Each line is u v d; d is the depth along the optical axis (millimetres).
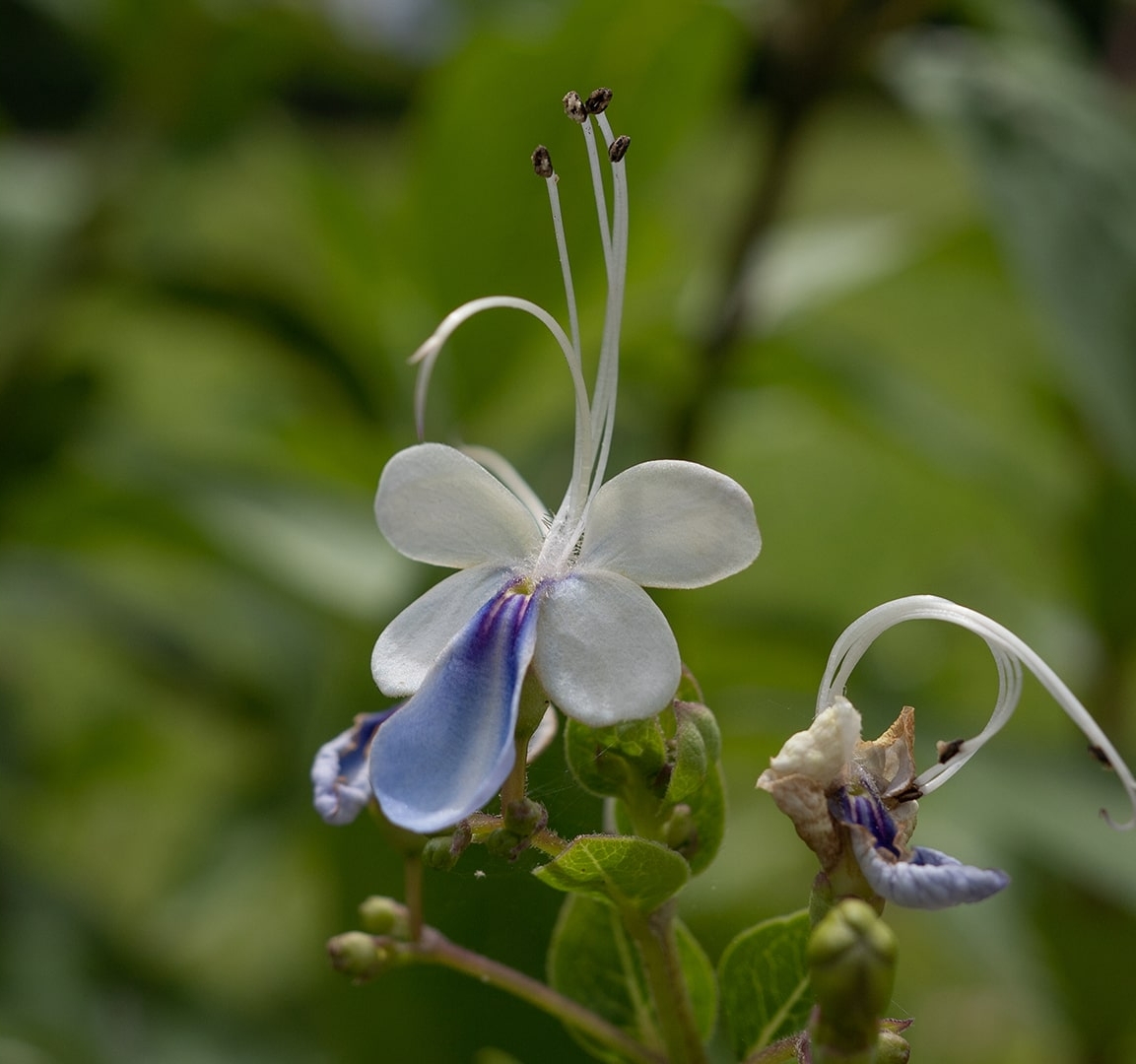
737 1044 353
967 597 736
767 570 832
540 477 533
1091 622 545
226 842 619
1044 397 564
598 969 358
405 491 342
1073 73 524
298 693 601
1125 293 457
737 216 531
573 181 498
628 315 526
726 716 500
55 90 1347
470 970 353
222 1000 605
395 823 331
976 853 465
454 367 514
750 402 597
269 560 501
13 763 689
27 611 641
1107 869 453
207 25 602
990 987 661
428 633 341
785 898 662
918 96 497
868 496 833
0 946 580
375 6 614
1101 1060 499
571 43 483
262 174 729
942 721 495
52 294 616
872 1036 328
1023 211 468
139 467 544
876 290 599
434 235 501
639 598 337
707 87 498
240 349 847
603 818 371
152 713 711
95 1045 555
